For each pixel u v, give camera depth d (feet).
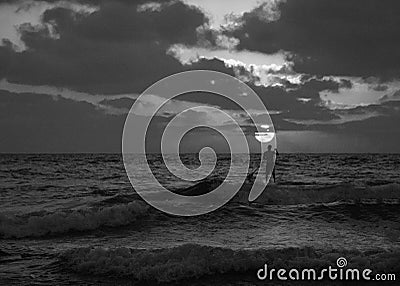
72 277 26.63
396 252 28.89
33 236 39.34
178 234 39.96
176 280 26.22
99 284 25.59
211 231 41.11
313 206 50.85
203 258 27.76
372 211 48.21
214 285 25.68
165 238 38.37
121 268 27.43
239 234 39.60
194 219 45.65
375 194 60.70
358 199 58.54
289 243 35.53
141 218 45.29
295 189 60.64
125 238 38.55
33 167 146.82
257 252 28.76
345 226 42.96
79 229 41.52
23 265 28.99
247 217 46.62
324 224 43.80
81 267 27.84
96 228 42.09
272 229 41.57
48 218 41.22
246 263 27.66
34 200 60.90
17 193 70.13
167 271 26.71
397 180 87.40
